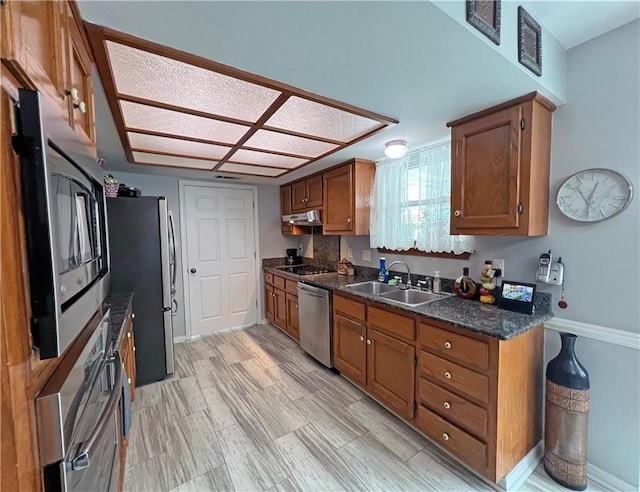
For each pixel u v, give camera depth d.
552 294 1.70
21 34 0.53
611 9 1.29
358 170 2.79
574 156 1.57
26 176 0.54
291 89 1.38
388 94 1.45
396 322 1.99
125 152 2.39
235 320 4.06
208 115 1.66
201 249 3.77
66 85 0.80
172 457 1.75
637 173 1.39
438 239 2.27
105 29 0.95
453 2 0.93
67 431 0.68
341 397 2.38
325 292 2.75
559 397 1.53
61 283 0.66
